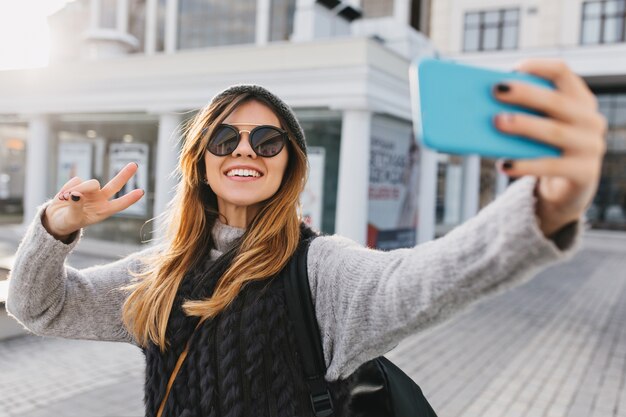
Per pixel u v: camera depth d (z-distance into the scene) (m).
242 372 1.07
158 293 1.21
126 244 10.58
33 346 5.30
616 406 4.16
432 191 10.73
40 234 1.12
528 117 0.57
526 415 3.96
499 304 7.96
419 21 17.62
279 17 17.17
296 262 1.15
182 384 1.12
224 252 1.24
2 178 15.98
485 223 0.75
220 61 9.01
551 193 0.65
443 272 0.78
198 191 1.31
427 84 0.60
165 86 9.57
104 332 1.30
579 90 0.59
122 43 14.02
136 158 10.52
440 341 5.86
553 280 10.45
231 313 1.11
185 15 18.98
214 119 1.25
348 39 7.86
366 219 8.37
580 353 5.58
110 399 4.06
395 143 9.62
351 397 1.13
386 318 0.90
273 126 1.20
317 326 1.10
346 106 7.92
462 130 0.59
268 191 1.21
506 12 23.31
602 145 0.58
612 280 10.74
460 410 4.02
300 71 8.26
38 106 11.16
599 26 21.98
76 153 11.42
